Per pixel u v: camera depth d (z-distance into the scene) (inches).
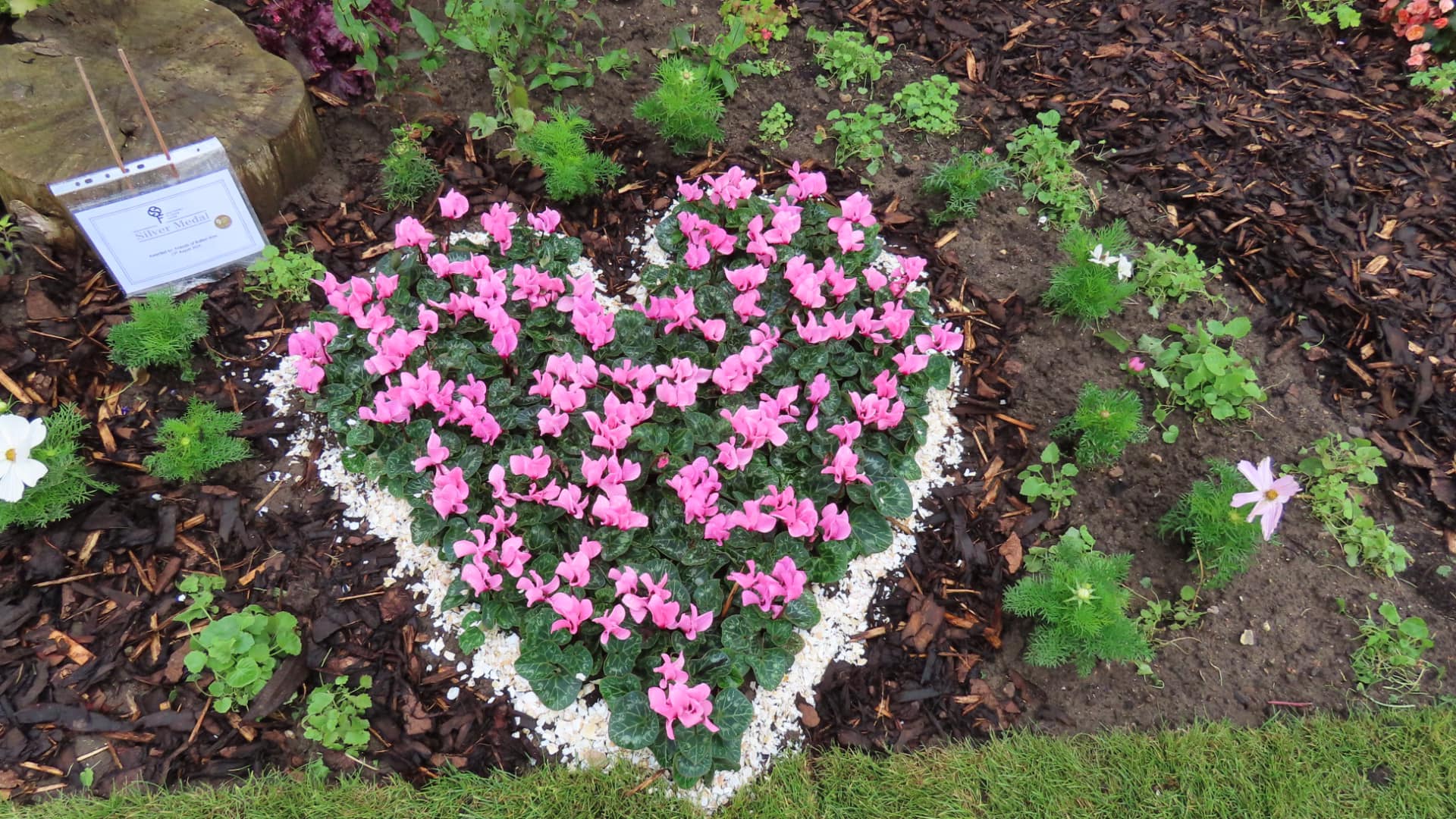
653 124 108.3
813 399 82.7
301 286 93.1
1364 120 113.9
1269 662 83.5
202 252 89.1
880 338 85.4
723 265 95.8
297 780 74.3
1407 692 82.6
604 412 80.5
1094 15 122.3
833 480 83.9
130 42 94.8
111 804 72.2
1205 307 101.1
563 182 98.9
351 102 105.0
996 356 97.3
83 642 77.1
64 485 79.8
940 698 81.0
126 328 85.5
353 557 82.7
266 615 78.2
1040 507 89.9
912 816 75.9
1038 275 102.5
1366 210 106.6
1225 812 77.2
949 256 103.3
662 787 75.7
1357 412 95.3
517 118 100.6
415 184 99.7
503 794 74.5
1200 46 119.5
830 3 120.3
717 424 84.0
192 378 88.1
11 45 92.6
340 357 87.4
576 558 74.3
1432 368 96.8
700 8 117.5
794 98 113.0
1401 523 90.4
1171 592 86.3
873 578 85.0
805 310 91.2
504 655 79.2
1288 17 123.0
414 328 88.5
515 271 86.1
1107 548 88.2
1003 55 118.1
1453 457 92.9
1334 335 99.5
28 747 73.5
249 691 75.5
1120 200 108.0
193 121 91.8
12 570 79.0
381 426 83.1
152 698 75.9
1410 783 78.6
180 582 79.4
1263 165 110.0
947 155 110.3
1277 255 103.5
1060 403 94.8
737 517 76.3
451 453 82.4
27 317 89.2
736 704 75.1
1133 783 78.1
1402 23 117.6
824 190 95.2
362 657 78.9
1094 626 78.9
